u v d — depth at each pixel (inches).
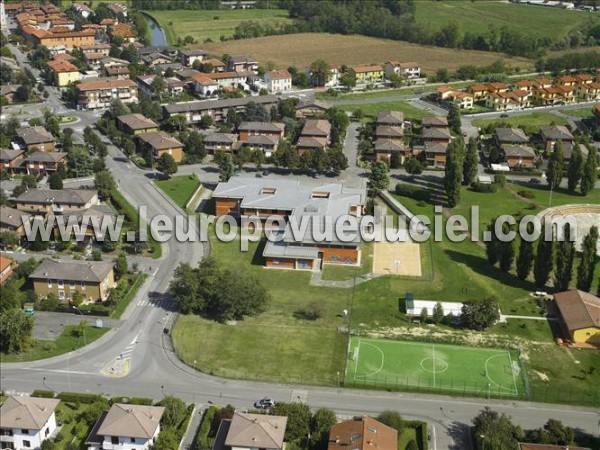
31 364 5029.5
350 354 5191.9
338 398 4704.7
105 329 5477.4
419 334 5462.6
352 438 3956.7
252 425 4045.3
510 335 5447.8
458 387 4822.8
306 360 5118.1
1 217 6845.5
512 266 6520.7
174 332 5447.8
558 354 5206.7
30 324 5201.8
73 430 4352.9
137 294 5999.0
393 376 4940.9
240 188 7578.7
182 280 5644.7
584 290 5876.0
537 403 4680.1
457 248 6914.4
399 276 6353.3
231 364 5059.1
